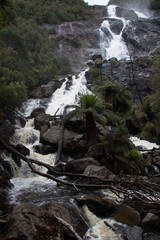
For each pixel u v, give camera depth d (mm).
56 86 20375
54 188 8594
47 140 12117
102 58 29203
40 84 21516
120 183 7637
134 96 19641
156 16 40656
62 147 11672
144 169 10266
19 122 14859
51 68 23062
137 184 7406
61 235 5207
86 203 7148
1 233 5156
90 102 11312
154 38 30906
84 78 22734
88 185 7785
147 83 20000
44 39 27656
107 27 34719
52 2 40906
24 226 5129
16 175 10109
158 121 15375
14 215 5508
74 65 27609
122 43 31609
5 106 12859
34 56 23281
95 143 11320
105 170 9016
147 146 13133
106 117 11539
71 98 19062
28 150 11234
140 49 29609
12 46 21578
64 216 5992
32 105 17859
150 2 43000
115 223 6602
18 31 23203
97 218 6840
